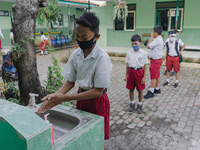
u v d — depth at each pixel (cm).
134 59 365
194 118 367
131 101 407
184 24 999
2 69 473
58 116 186
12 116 115
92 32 146
